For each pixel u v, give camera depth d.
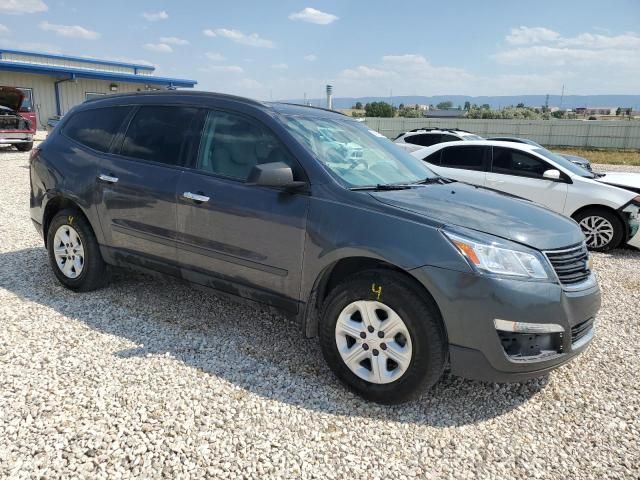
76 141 4.61
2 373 3.19
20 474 2.35
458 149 8.59
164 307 4.43
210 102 3.93
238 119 3.74
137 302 4.51
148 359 3.48
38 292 4.63
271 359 3.59
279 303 3.45
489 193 3.82
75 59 32.31
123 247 4.23
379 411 3.04
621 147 34.25
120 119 4.40
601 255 7.32
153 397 3.01
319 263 3.18
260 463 2.52
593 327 3.29
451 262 2.79
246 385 3.22
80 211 4.53
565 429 2.98
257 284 3.51
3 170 13.34
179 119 4.04
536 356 2.86
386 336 3.00
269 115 3.60
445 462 2.63
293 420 2.89
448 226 2.89
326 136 3.75
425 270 2.82
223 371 3.38
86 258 4.48
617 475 2.60
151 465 2.46
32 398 2.93
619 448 2.82
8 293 4.57
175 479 2.38
